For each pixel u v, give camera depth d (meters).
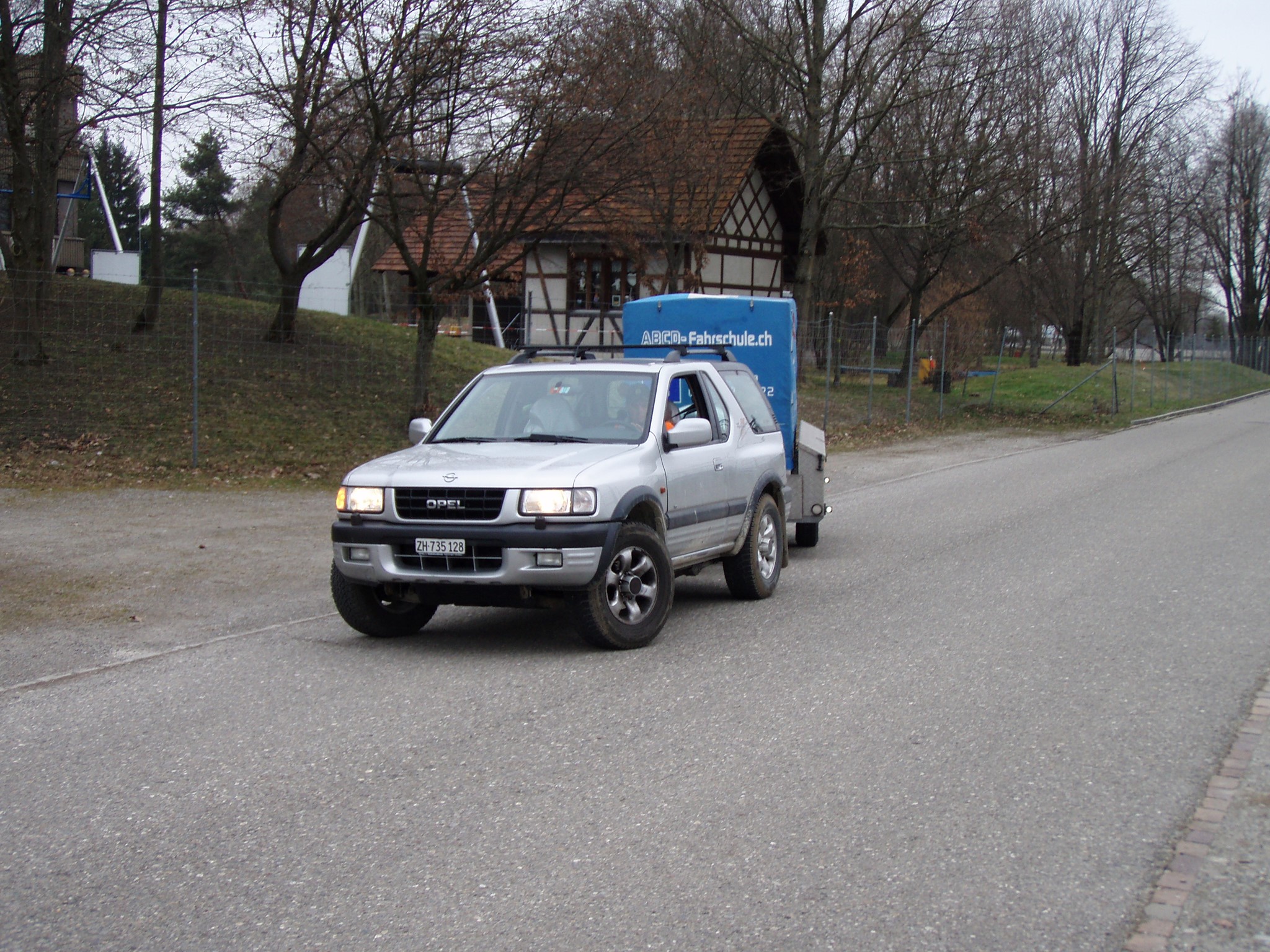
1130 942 3.78
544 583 7.30
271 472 15.54
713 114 28.16
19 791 5.18
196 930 3.90
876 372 36.06
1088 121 44.41
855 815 4.83
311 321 23.81
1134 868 4.32
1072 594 9.46
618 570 7.65
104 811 4.94
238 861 4.43
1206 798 5.01
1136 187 46.06
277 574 10.31
